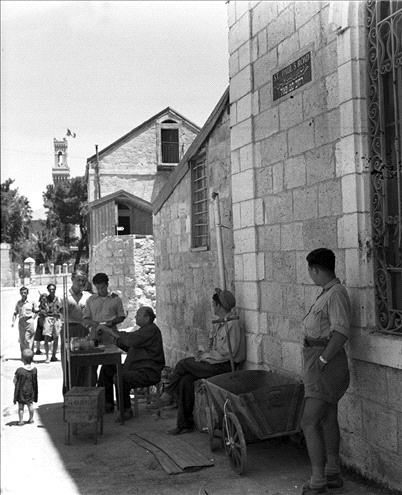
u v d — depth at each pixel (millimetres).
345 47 4812
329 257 4570
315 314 4480
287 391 4984
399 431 4219
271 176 6145
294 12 5660
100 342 7867
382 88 4605
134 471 5281
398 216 4426
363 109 4746
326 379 4348
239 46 6730
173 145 28422
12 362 12070
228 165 7348
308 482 4750
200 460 5379
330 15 4992
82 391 6352
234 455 5129
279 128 5965
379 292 4586
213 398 5559
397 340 4191
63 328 7770
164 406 7359
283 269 5930
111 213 26500
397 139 4414
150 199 28062
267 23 6176
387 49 4531
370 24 4707
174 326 9859
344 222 4844
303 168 5535
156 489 4820
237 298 6863
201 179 8602
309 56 5418
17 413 7617
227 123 7344
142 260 17969
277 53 5988
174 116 28328
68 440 6121
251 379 5887
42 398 8680
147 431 6535
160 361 7320
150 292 18078
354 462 4762
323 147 5195
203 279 8430
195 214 8859
